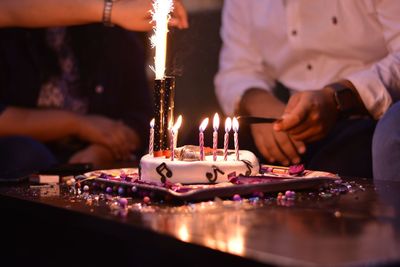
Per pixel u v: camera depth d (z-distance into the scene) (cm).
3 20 228
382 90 216
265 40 274
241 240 107
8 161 233
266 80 282
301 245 103
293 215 129
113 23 219
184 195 143
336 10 247
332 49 252
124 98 334
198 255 107
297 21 257
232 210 136
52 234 194
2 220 188
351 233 111
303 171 174
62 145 309
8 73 307
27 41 307
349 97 216
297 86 267
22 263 192
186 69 317
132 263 184
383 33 238
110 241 191
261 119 203
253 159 169
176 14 212
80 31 315
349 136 233
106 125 302
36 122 290
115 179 169
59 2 221
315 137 216
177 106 329
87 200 154
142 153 327
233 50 290
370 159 224
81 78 318
